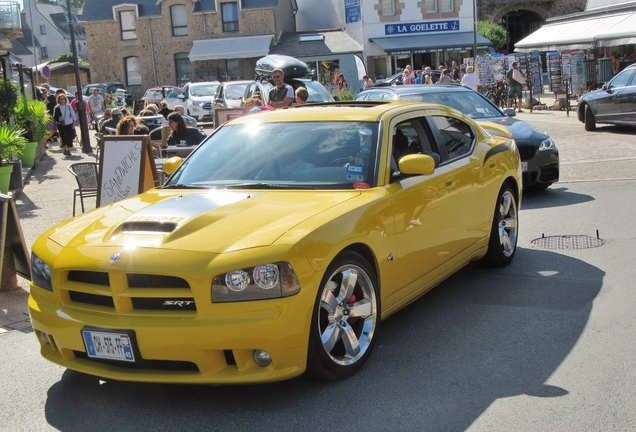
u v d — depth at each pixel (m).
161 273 3.84
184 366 3.92
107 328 3.92
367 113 5.37
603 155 13.71
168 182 5.41
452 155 5.86
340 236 4.18
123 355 3.92
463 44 42.56
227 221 4.20
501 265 6.75
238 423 3.87
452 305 5.74
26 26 79.25
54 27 82.31
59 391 4.46
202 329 3.76
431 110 5.93
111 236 4.23
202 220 4.21
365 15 43.44
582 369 4.35
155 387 4.41
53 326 4.17
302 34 46.28
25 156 16.89
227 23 45.12
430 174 5.28
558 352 4.65
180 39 45.97
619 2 29.41
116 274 3.94
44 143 21.22
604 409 3.82
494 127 7.93
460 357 4.64
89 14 46.88
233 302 3.79
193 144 11.05
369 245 4.47
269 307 3.80
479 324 5.26
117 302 3.94
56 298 4.23
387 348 4.86
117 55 46.75
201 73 45.44
